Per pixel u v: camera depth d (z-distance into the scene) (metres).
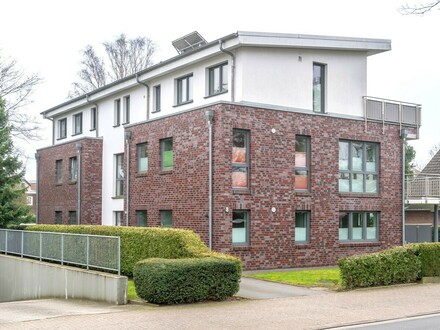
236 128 20.00
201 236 20.12
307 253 21.33
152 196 22.92
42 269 18.39
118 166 29.30
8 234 22.80
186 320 11.52
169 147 22.45
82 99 32.16
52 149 32.47
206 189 20.05
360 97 24.23
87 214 29.34
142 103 27.56
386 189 23.86
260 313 12.34
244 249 19.83
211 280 13.85
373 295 15.05
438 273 18.00
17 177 26.22
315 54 23.16
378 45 23.97
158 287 13.25
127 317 11.91
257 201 20.23
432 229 30.42
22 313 13.15
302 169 21.67
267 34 21.44
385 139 24.00
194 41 25.83
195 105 23.83
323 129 22.14
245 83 21.41
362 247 22.88
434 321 11.77
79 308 13.63
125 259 17.94
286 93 22.28
